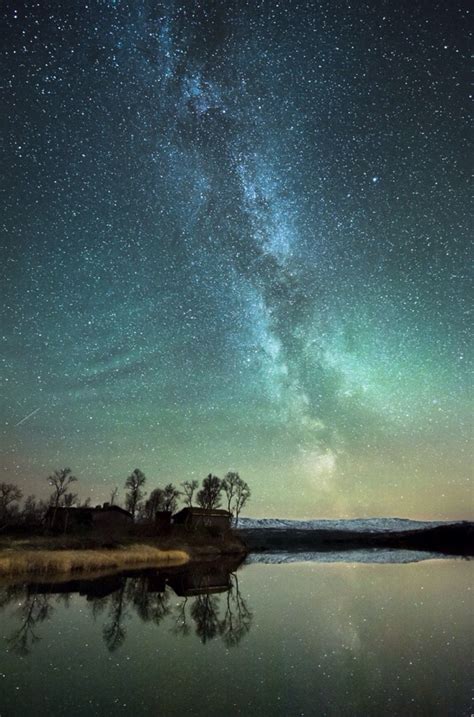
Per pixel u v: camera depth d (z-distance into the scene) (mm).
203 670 11461
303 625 16844
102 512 76812
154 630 15844
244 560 54781
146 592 25031
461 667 11695
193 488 102500
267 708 9055
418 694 9828
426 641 14375
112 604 20625
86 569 35781
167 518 82562
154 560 46969
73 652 12914
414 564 46219
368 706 9188
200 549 67000
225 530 86125
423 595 23969
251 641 14445
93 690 10008
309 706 9172
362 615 18688
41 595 22344
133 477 91500
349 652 13102
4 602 19984
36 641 13938
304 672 11344
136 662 12094
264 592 25656
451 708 9102
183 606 20812
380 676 11023
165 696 9672
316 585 28766
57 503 76688
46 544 45469
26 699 9391
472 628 16156
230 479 107812
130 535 70500
